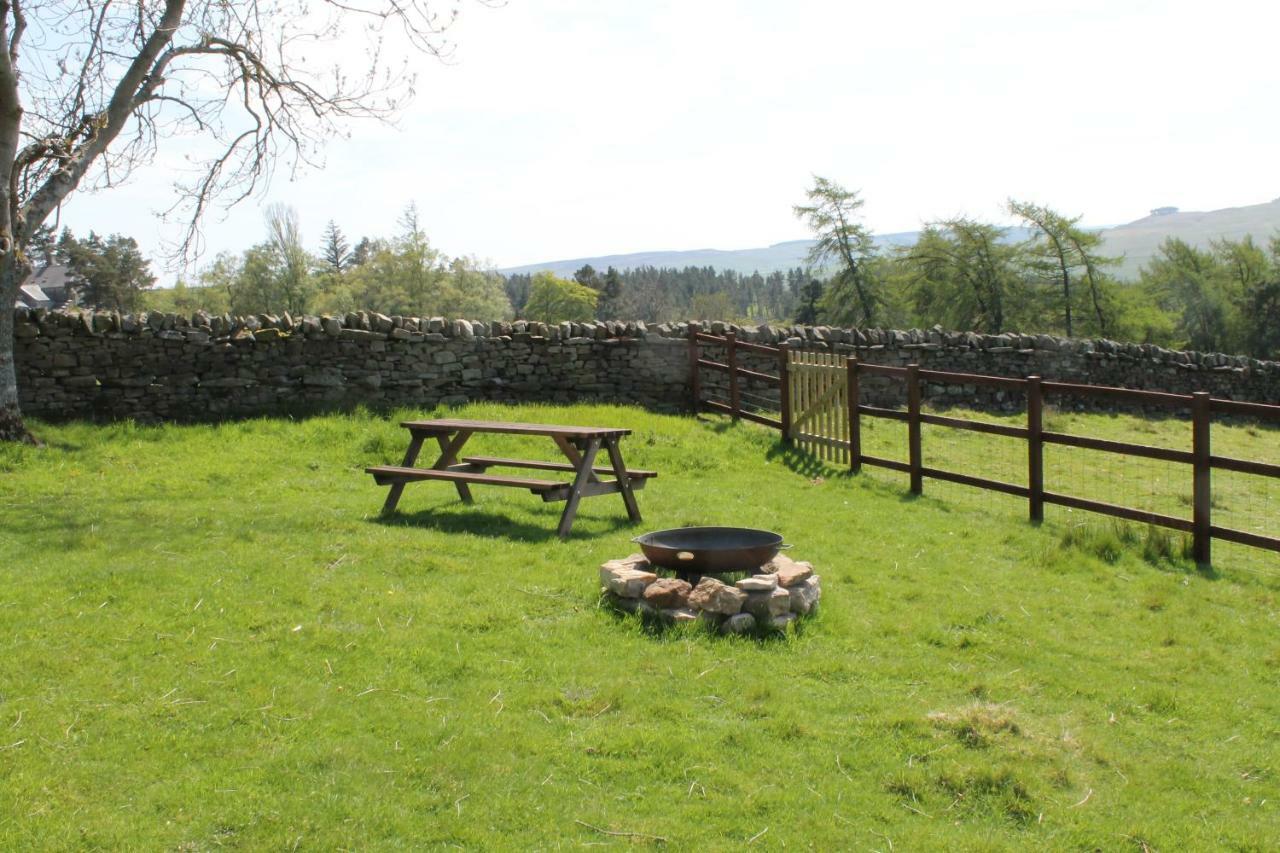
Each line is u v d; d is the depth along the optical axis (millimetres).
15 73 9422
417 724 3949
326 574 5840
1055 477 10625
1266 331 43406
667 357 13719
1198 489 7141
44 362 11148
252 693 4156
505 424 7551
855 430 10062
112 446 10047
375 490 8656
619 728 3980
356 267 48344
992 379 8602
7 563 5922
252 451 9984
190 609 5129
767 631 5039
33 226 10062
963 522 8109
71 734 3752
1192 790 3732
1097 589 6320
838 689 4477
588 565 6188
